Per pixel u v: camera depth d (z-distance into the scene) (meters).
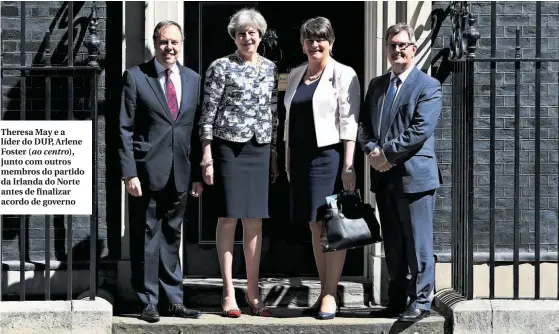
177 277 6.28
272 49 7.09
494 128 6.28
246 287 6.71
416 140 5.92
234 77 6.14
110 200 6.69
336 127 6.20
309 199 6.22
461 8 6.41
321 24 6.15
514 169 6.61
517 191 6.31
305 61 7.06
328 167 6.20
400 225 6.19
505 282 6.81
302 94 6.26
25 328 6.03
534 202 6.78
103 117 6.66
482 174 6.83
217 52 7.04
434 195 6.20
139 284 6.20
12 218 6.63
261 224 6.39
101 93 6.66
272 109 6.29
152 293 6.17
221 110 6.18
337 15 7.09
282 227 7.09
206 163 6.16
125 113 6.09
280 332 6.07
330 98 6.18
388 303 6.39
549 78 6.80
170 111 6.14
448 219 6.83
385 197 6.18
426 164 6.07
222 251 6.30
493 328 6.18
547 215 6.84
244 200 6.17
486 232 6.84
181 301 6.28
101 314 6.05
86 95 6.69
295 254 7.10
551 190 6.82
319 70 6.26
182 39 6.27
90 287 6.15
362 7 7.09
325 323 6.09
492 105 6.27
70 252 6.18
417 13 6.70
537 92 6.27
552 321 6.18
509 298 6.35
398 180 6.05
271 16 7.09
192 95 6.19
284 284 6.76
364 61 7.07
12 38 6.63
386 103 6.11
